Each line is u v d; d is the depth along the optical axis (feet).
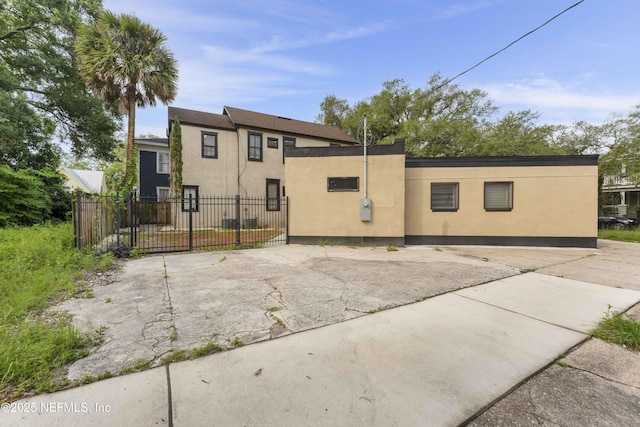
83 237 21.11
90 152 53.26
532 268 18.52
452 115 68.85
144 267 18.33
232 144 50.03
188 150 46.73
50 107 47.09
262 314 10.62
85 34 35.24
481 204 29.07
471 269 18.08
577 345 8.46
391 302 12.00
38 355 6.92
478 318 10.38
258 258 21.56
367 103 78.89
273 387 6.37
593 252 25.39
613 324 9.57
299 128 57.36
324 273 16.92
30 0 40.37
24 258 16.30
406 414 5.59
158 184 59.67
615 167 56.90
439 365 7.33
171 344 8.29
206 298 12.37
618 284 14.93
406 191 29.71
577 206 28.02
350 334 9.05
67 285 13.34
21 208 34.47
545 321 10.13
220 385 6.43
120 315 10.38
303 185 28.58
